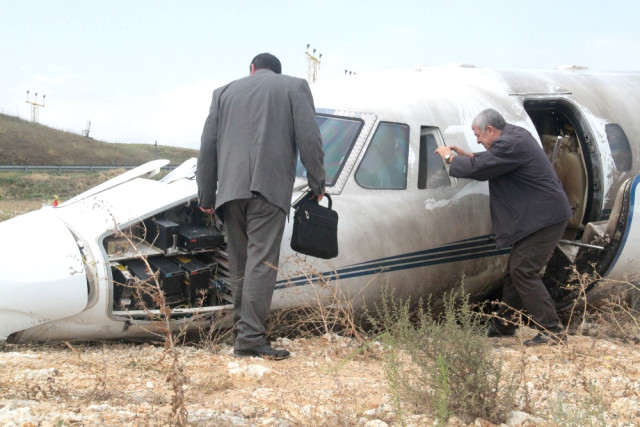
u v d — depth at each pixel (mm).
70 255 4008
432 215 5230
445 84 6078
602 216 6480
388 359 3600
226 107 4250
